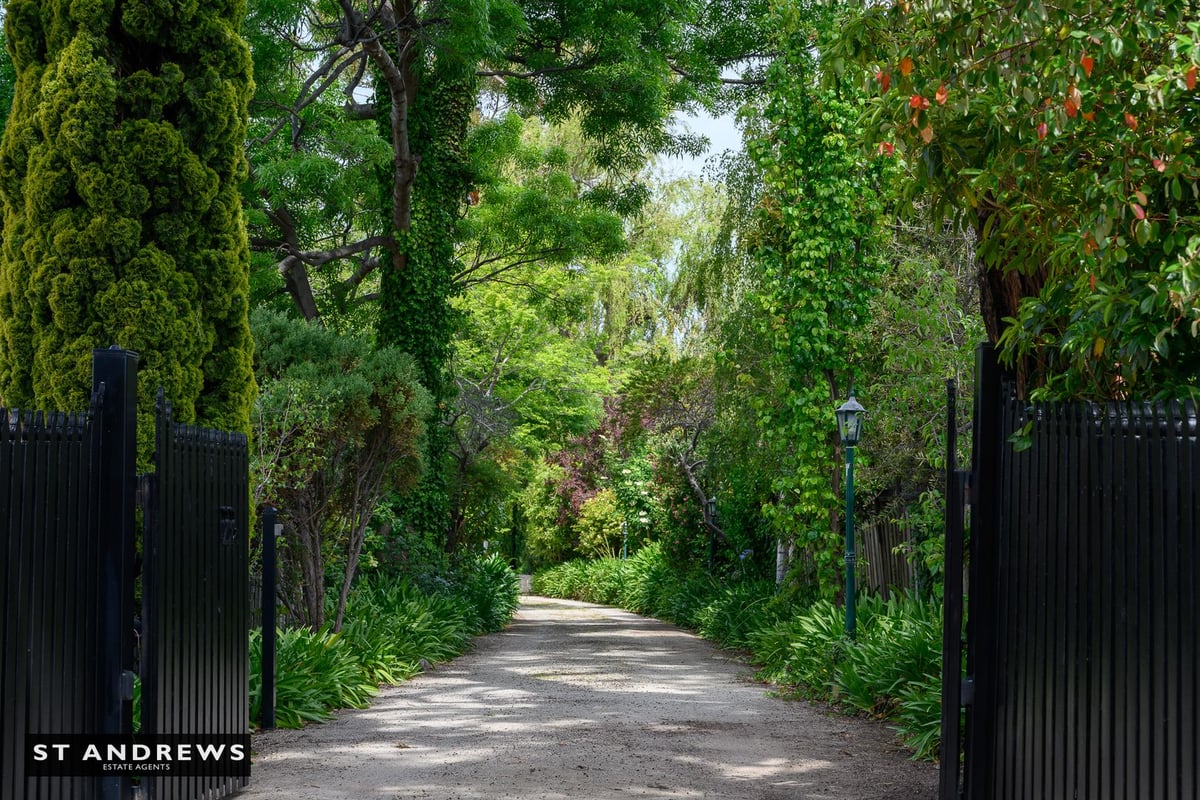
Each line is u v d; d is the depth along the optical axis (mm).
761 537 23984
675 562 28438
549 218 24797
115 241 7863
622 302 34188
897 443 16078
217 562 7086
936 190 6039
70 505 5637
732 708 11758
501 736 9578
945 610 6234
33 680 5316
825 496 16344
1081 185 5480
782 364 17109
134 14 8008
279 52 20156
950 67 5512
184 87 8203
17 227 8039
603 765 8312
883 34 5910
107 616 5867
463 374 29906
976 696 6051
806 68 16641
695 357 26625
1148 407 4578
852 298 16391
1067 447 5254
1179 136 4945
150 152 7992
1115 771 4711
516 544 48969
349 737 9508
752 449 20688
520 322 30219
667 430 27641
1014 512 5824
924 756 8953
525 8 22703
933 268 14539
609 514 41250
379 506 18984
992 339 6859
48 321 7922
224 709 7164
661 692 13008
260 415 12594
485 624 23281
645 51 22609
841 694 12156
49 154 7867
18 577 5227
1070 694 5121
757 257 18344
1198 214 5285
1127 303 4707
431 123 21469
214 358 8500
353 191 20734
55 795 5480
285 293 23828
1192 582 4195
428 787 7461
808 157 16516
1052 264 5891
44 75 7980
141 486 6094
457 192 22594
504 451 30031
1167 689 4340
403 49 20062
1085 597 5008
